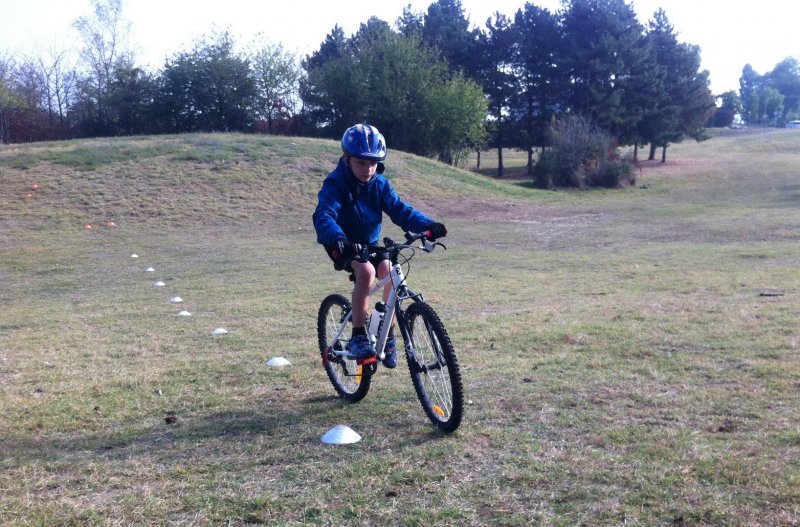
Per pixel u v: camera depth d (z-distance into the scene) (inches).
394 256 182.9
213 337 300.4
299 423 180.4
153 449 163.0
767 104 5354.3
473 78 2052.2
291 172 1077.1
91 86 1973.4
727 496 126.4
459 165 1752.0
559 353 246.7
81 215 858.1
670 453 147.9
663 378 208.2
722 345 247.0
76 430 179.5
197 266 588.4
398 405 192.5
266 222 883.4
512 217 968.9
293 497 132.9
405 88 1664.6
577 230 807.7
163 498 133.3
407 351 179.0
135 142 1196.5
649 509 123.4
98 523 123.3
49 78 2010.3
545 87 1995.6
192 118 1825.8
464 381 213.6
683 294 378.3
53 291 484.4
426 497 131.5
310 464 150.0
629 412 178.4
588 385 204.2
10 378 236.8
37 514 126.3
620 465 143.0
